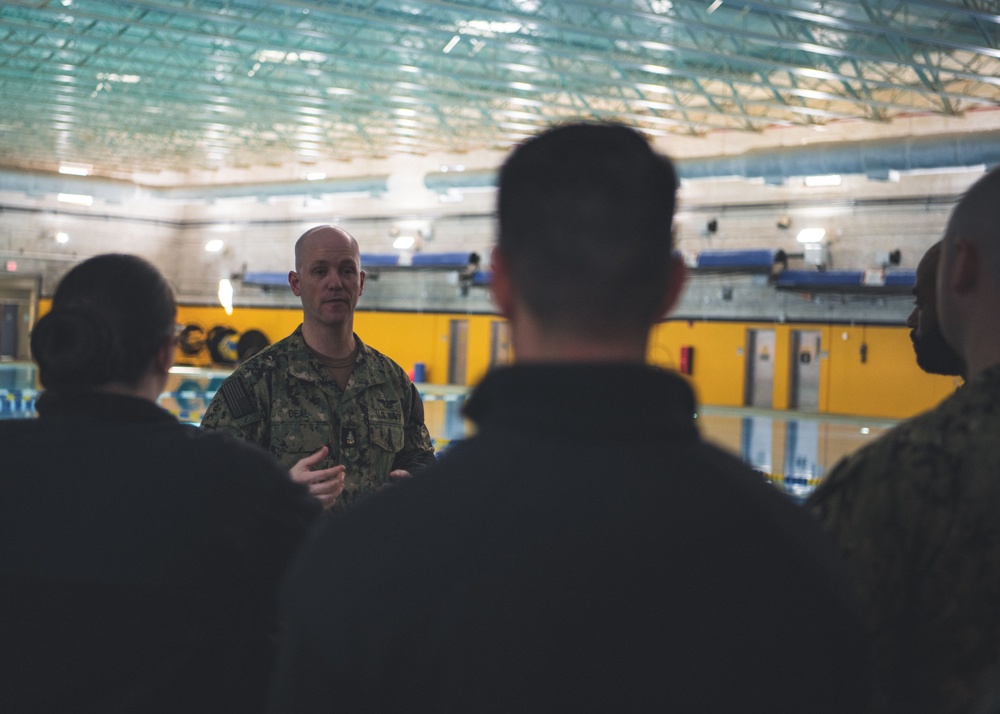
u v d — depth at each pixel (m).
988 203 1.25
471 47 16.14
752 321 22.53
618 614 0.80
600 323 0.92
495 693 0.79
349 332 3.16
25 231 29.55
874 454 1.22
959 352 1.33
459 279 26.38
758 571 0.84
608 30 13.91
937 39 12.86
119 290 1.39
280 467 1.45
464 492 0.85
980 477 1.14
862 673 0.88
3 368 27.09
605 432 0.87
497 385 0.91
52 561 1.27
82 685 1.26
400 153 27.23
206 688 1.31
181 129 23.31
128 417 1.38
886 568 1.17
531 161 0.94
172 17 16.08
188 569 1.29
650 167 0.94
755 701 0.82
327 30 15.98
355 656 0.81
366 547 0.84
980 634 1.13
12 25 14.96
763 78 16.03
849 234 21.28
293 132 23.61
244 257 30.50
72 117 22.88
